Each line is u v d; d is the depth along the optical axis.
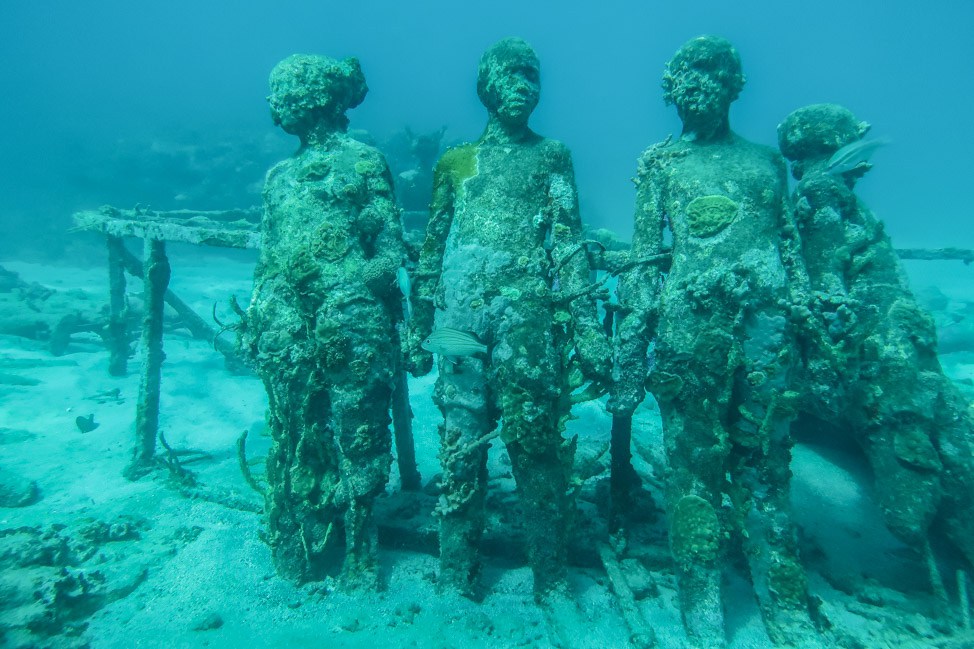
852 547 4.70
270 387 4.27
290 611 4.08
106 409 8.89
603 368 4.02
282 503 4.31
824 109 5.27
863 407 4.40
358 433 4.18
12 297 14.42
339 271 4.16
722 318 3.74
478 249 4.07
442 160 4.55
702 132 4.32
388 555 4.71
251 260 27.31
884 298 4.61
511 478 5.82
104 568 4.60
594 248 4.63
